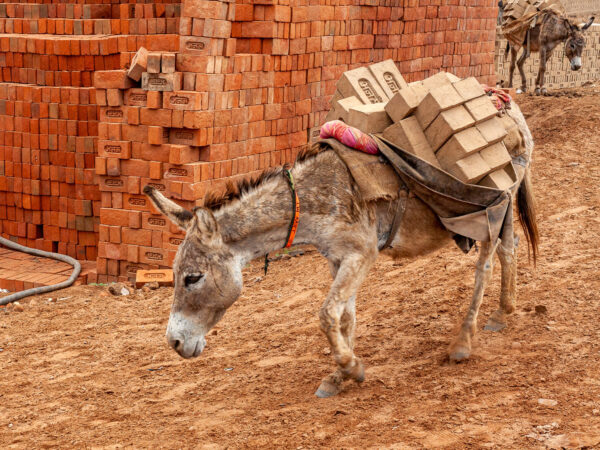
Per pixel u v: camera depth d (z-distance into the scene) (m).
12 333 7.91
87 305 8.80
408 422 4.75
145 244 9.66
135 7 11.70
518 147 6.11
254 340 7.09
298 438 4.75
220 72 9.33
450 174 5.42
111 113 9.52
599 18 28.47
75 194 11.23
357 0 11.62
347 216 5.13
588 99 16.42
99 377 6.54
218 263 4.88
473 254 8.66
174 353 7.00
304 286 8.59
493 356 5.79
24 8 12.74
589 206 9.74
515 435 4.36
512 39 19.34
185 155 9.19
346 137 5.29
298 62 10.67
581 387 4.95
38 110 11.10
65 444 5.18
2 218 11.77
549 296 6.87
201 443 4.93
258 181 5.15
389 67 6.64
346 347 5.20
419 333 6.57
